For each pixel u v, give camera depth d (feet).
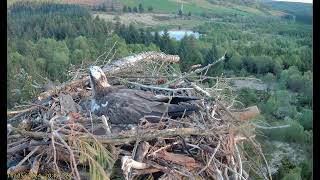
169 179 14.79
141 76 21.75
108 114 16.97
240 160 15.88
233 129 15.97
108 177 13.70
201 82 21.88
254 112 19.36
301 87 39.14
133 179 15.31
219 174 14.89
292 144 33.53
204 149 15.69
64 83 20.56
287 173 31.78
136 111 16.63
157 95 18.06
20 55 29.60
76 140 14.16
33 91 21.74
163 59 24.57
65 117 16.06
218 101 18.33
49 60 30.50
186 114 16.88
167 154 15.21
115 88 18.30
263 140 28.02
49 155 14.58
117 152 14.80
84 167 14.98
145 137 14.76
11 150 14.84
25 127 16.31
